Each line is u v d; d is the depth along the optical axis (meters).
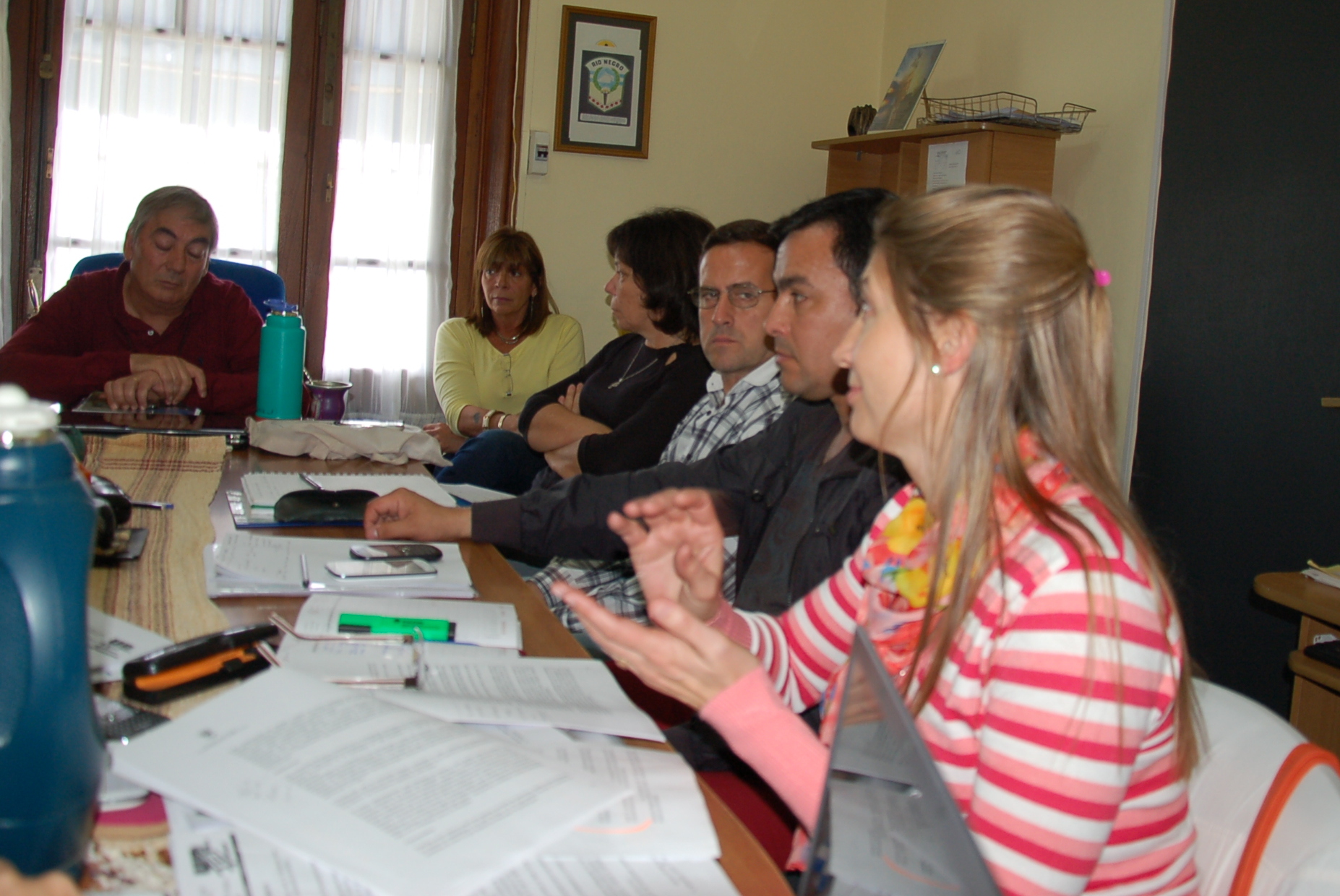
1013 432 0.74
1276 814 0.73
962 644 0.73
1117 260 2.96
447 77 3.67
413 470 1.87
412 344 3.77
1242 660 2.54
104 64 3.32
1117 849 0.73
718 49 3.85
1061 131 3.00
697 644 0.79
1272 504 2.48
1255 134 2.53
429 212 3.72
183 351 2.49
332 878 0.57
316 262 3.65
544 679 0.90
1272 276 2.48
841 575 1.03
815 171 4.03
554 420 2.37
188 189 2.43
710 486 1.55
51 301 2.43
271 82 3.49
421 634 0.97
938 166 3.15
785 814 1.15
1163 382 2.79
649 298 2.24
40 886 0.51
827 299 1.33
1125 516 0.73
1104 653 0.65
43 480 0.55
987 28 3.49
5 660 0.53
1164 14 2.79
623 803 0.69
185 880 0.56
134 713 0.74
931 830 0.49
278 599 1.06
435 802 0.63
